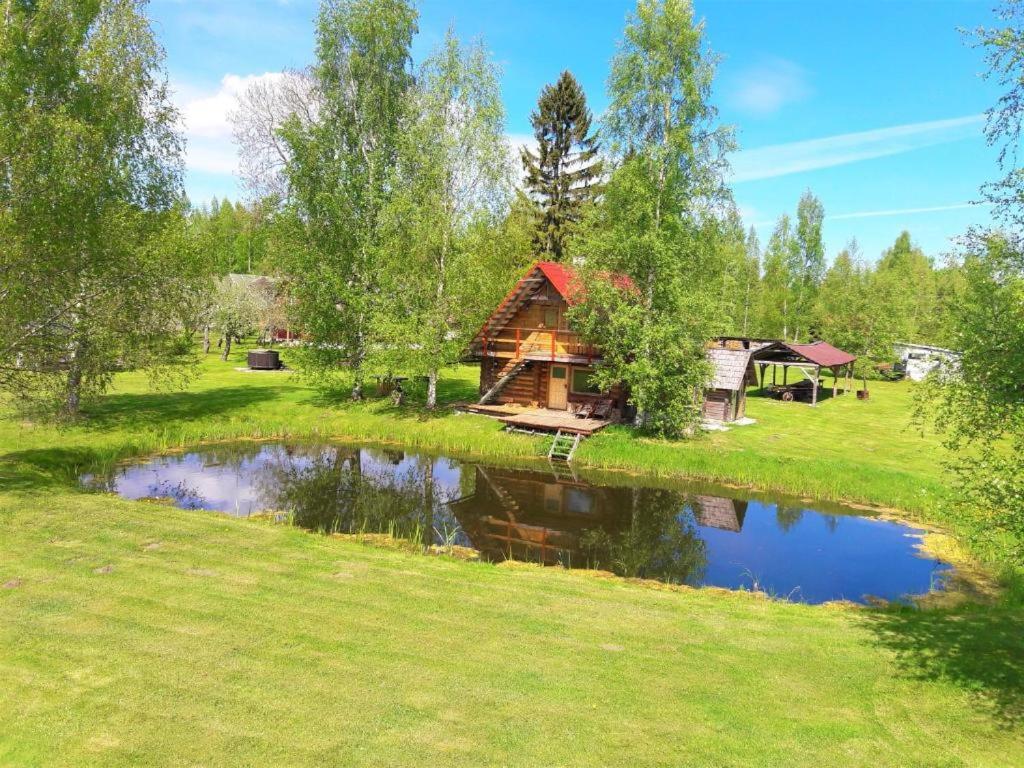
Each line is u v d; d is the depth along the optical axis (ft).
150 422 82.48
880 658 28.43
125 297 55.47
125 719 20.98
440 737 20.84
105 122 55.77
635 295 81.00
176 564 35.27
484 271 91.25
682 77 77.41
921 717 23.31
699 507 61.11
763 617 34.27
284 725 21.06
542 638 29.12
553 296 96.02
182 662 24.67
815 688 25.44
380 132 95.35
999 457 24.30
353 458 75.97
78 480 59.98
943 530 54.80
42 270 45.55
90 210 50.78
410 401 102.99
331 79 93.09
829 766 20.22
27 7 51.98
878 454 78.38
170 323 66.85
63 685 22.74
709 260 81.00
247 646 26.23
